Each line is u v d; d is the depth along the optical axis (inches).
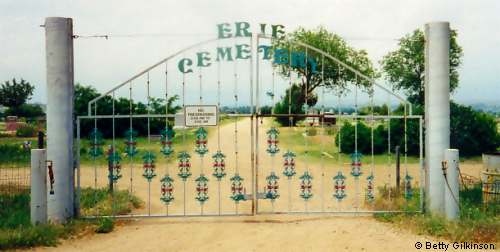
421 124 385.4
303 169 735.1
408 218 377.4
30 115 2684.5
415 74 1293.1
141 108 1149.1
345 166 759.7
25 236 322.7
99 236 349.4
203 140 389.1
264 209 453.4
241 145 1116.5
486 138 894.4
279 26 380.8
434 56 379.9
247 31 380.8
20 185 579.5
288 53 387.2
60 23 369.1
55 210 368.8
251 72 384.8
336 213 394.6
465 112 916.0
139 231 362.3
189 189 569.6
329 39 1239.5
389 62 1315.2
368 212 395.2
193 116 381.4
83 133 1172.5
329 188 572.7
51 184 357.7
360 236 342.0
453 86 1355.8
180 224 381.7
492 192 429.7
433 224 353.4
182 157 391.2
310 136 1147.9
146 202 483.8
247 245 324.5
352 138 913.5
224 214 389.1
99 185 592.1
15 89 2812.5
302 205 472.1
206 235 349.7
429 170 383.9
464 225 346.9
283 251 312.3
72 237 344.5
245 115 389.4
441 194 379.9
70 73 375.6
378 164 774.5
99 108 1159.0
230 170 740.7
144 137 1136.8
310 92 693.9
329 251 312.3
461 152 896.9
